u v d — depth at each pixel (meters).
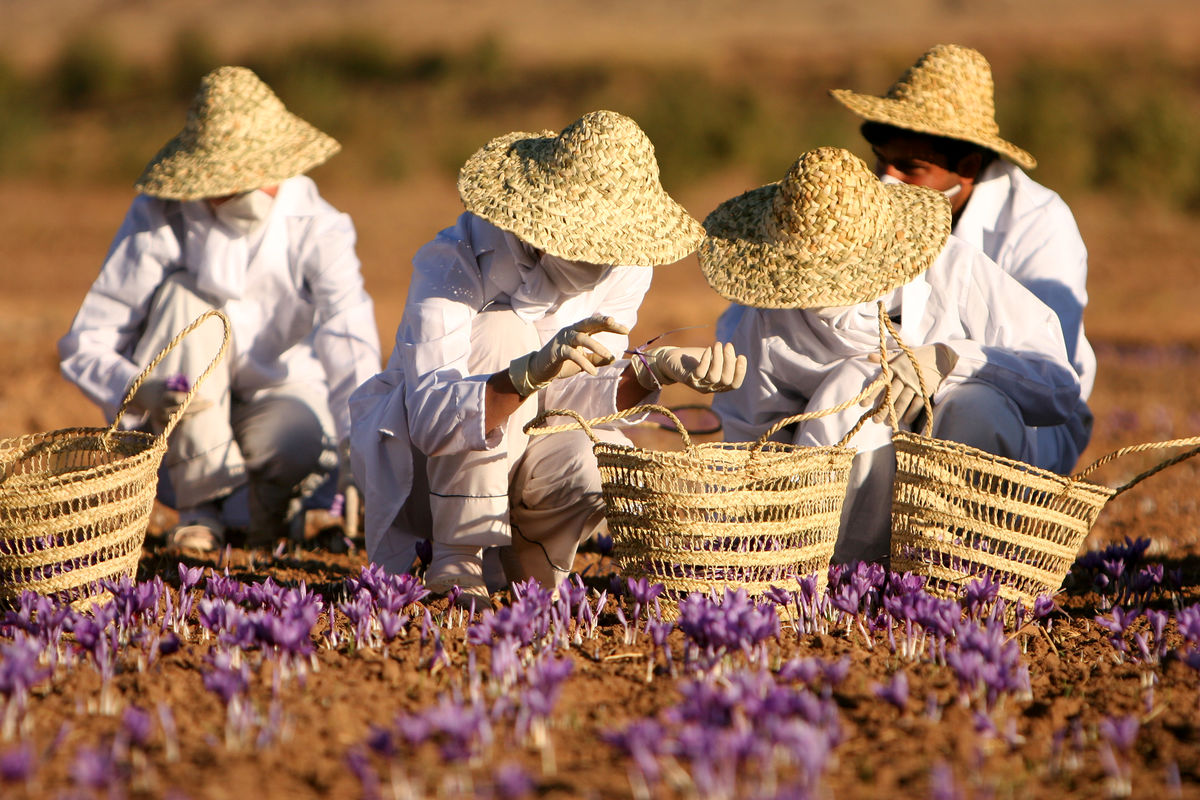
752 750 7.70
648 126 101.88
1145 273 61.88
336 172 96.25
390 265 63.16
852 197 12.70
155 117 116.81
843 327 13.39
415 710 9.30
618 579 12.40
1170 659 10.73
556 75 129.25
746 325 14.49
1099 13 199.75
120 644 10.74
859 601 12.23
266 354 16.69
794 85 124.56
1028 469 11.86
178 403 15.21
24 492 11.57
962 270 13.94
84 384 15.59
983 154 15.72
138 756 8.16
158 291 16.28
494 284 12.52
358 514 18.64
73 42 131.00
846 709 9.48
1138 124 92.44
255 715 8.97
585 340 11.09
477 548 12.52
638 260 11.60
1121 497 20.59
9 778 7.30
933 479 11.96
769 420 14.44
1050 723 9.29
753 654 10.41
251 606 11.59
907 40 153.62
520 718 8.61
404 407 12.53
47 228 75.31
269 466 16.47
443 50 137.38
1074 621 12.27
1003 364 13.38
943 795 7.35
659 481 11.42
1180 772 8.41
